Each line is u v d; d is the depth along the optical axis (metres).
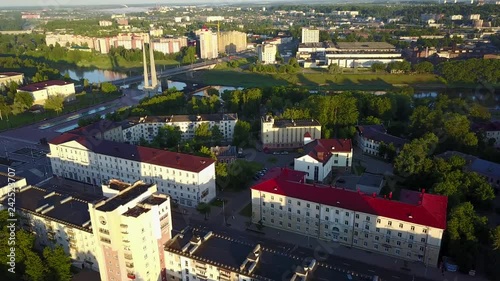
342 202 162.88
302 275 117.12
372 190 196.25
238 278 123.62
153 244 134.12
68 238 153.00
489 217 183.00
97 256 138.50
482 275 147.62
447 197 163.88
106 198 140.62
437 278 145.88
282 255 130.75
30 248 145.25
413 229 150.62
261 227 179.38
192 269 133.62
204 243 139.38
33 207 162.88
